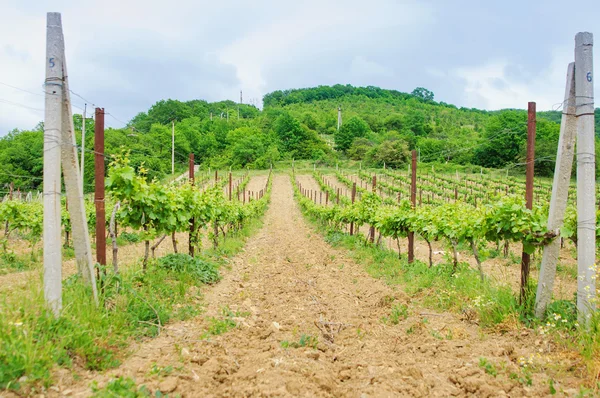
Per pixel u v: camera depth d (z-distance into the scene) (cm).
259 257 1391
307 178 6644
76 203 535
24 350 367
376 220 1359
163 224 824
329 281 966
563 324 512
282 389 381
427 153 7438
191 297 730
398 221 1134
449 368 440
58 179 496
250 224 2536
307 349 507
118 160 734
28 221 1344
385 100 17188
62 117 526
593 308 495
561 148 539
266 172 7225
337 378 430
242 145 8150
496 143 5709
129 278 679
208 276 895
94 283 543
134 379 394
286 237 2127
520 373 412
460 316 629
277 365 443
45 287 479
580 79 505
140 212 768
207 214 1119
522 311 569
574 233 664
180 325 588
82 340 431
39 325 420
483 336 527
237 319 636
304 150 9388
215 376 417
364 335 576
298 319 652
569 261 1236
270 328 592
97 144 630
